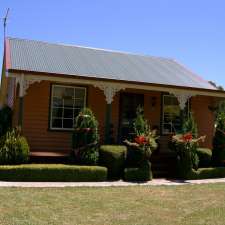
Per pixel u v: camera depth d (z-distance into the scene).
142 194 11.73
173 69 20.50
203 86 18.14
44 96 16.73
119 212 9.41
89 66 17.55
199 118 19.45
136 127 15.75
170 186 13.45
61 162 15.51
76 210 9.42
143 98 18.52
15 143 14.07
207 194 12.01
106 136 16.12
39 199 10.36
